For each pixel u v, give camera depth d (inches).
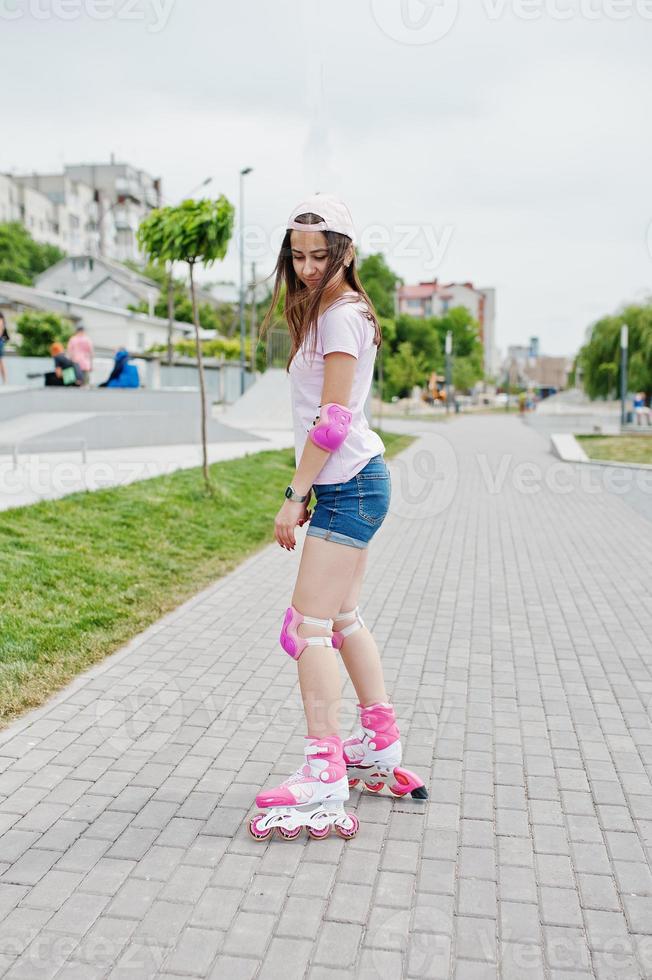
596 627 216.7
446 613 230.2
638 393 1267.2
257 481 456.1
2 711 145.3
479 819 114.0
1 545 239.5
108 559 252.2
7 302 1391.5
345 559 108.0
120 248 2652.6
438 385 2378.2
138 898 94.3
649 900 95.7
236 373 1546.5
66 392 617.6
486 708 156.7
